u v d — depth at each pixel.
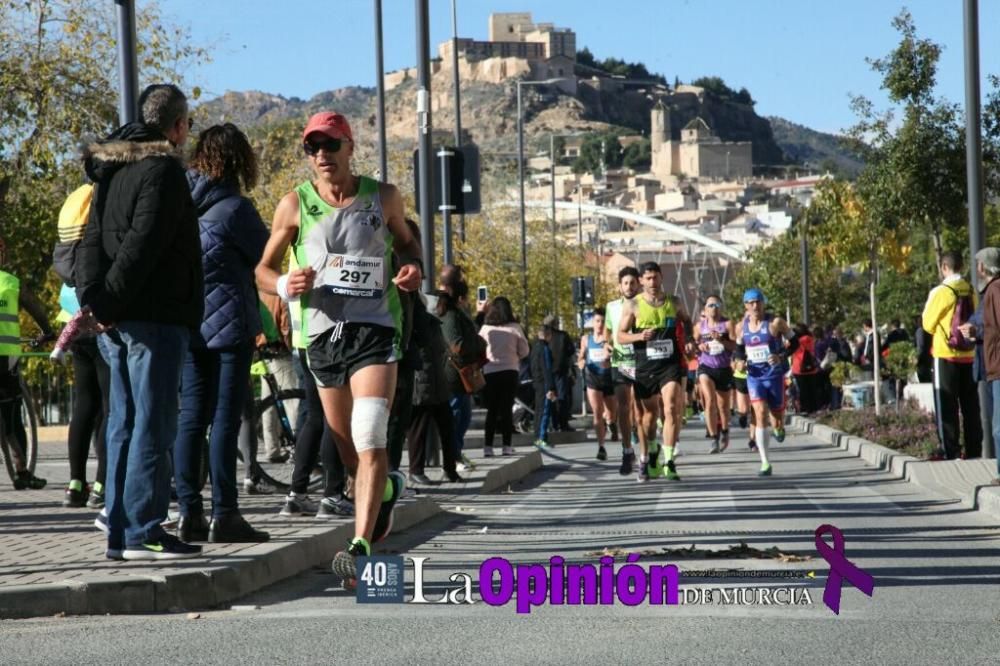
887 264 36.78
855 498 17.06
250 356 11.20
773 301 107.81
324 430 13.22
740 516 14.84
